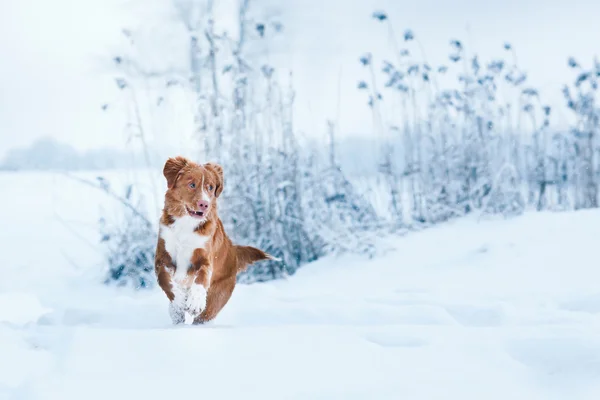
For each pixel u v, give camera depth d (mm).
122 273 9867
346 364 3734
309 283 9125
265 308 6332
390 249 9914
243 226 10031
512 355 4012
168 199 5789
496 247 9320
